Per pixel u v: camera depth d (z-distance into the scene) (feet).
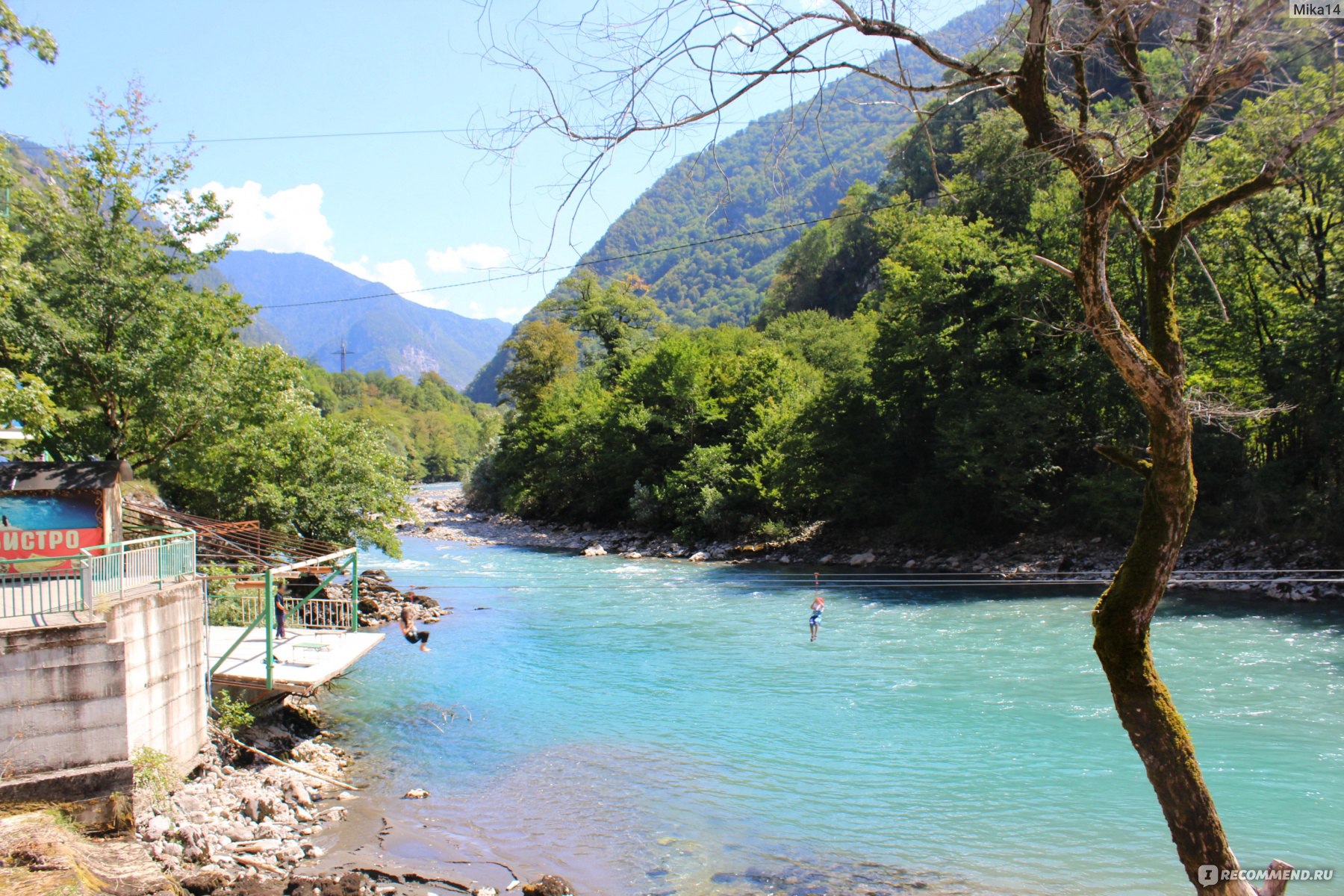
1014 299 133.80
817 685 70.33
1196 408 24.93
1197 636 80.07
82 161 77.92
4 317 69.36
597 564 154.61
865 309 267.39
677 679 73.72
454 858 41.70
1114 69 19.26
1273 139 20.01
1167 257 19.20
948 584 119.85
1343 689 62.03
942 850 41.24
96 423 78.74
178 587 48.52
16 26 52.16
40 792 36.68
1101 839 41.81
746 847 42.47
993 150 128.06
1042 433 128.47
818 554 155.12
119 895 32.09
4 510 49.34
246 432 89.56
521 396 292.40
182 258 83.10
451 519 267.80
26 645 37.19
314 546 91.71
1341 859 37.99
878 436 157.17
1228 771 47.98
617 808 47.60
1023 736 56.18
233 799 45.88
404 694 71.36
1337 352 102.78
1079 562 125.08
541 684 73.36
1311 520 106.83
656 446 209.77
